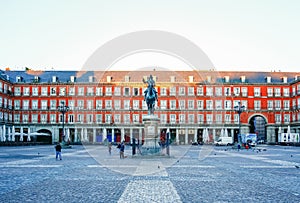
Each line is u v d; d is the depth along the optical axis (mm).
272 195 11469
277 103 80188
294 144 63625
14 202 10109
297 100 76062
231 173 17844
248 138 70438
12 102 80375
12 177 15859
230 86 80250
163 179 15172
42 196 11055
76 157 29859
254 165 22703
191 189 12516
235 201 10430
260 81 82125
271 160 27438
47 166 21172
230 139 67562
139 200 10445
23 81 81688
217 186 13297
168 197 10938
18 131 80312
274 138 79750
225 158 29781
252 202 10305
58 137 79938
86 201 10273
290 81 82188
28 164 22609
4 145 53812
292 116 78500
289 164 23594
